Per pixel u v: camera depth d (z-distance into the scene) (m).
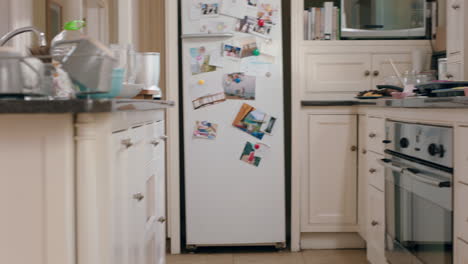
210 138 3.65
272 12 3.65
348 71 3.78
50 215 1.24
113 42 3.37
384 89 3.16
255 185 3.67
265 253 3.68
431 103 2.01
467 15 3.12
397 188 2.61
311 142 3.68
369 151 3.17
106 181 1.32
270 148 3.66
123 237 1.54
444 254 2.03
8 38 1.81
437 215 2.10
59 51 1.62
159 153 2.40
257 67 3.64
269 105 3.65
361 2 3.80
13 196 1.24
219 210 3.67
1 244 1.24
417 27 3.80
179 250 3.72
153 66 2.34
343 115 3.66
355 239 3.77
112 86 1.47
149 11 4.04
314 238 3.77
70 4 2.75
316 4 4.06
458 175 1.90
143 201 1.93
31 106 1.18
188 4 3.63
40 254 1.25
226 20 3.63
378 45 3.77
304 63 3.78
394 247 2.66
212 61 3.63
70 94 1.50
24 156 1.24
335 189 3.69
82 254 1.30
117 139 1.46
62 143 1.24
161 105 2.13
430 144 2.14
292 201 3.70
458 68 3.20
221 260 3.53
